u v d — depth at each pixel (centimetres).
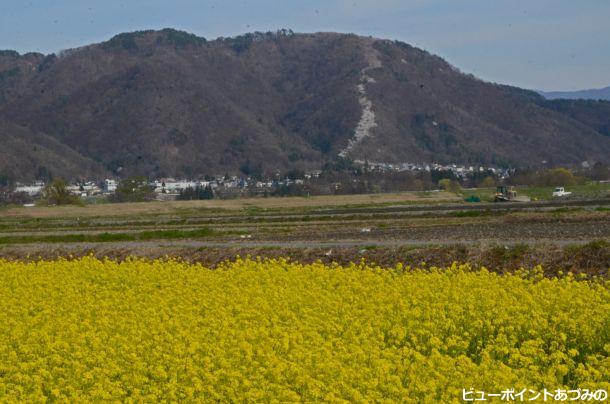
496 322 1817
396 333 1766
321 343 1656
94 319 2073
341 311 2012
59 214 8700
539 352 1577
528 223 4497
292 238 4516
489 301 1967
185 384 1463
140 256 4150
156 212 8844
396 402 1321
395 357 1523
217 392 1430
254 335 1711
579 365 1466
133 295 2436
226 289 2462
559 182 13500
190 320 1906
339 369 1448
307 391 1392
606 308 1847
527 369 1507
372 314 1927
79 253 4422
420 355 1500
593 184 13238
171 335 1762
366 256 3462
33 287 2725
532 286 2191
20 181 18725
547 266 2906
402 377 1448
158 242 4791
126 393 1468
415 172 19300
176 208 9262
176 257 4038
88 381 1509
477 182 15675
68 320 1973
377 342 1689
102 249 4412
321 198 10319
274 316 1923
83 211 9000
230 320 1877
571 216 4616
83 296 2494
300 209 8444
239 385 1424
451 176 16962
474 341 1789
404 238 4028
